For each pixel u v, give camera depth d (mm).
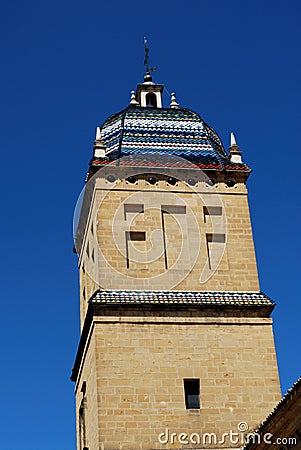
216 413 36406
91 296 38656
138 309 37969
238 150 43531
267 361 37875
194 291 39375
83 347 41125
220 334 38094
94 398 36781
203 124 44531
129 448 35062
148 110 44719
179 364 37156
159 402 36188
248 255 40812
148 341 37406
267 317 38906
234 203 41969
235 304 38688
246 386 37188
